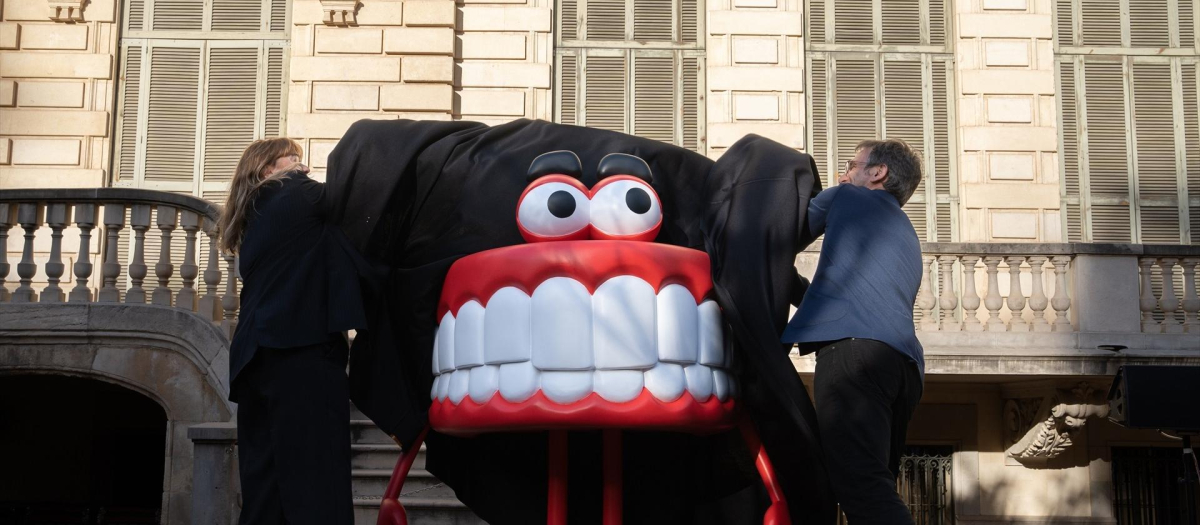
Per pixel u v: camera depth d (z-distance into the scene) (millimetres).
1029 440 9281
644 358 2812
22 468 10305
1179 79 11438
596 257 2828
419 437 3287
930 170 11234
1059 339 8516
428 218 3258
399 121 3338
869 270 3170
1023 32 11227
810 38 11438
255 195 3326
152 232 10703
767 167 3227
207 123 11266
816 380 3148
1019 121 11086
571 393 2789
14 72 11102
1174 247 8672
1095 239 11172
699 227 3297
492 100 11023
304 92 10828
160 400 7473
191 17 11445
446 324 3041
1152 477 9766
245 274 3223
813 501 3178
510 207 3186
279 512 3018
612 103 11375
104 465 10461
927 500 9797
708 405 2936
